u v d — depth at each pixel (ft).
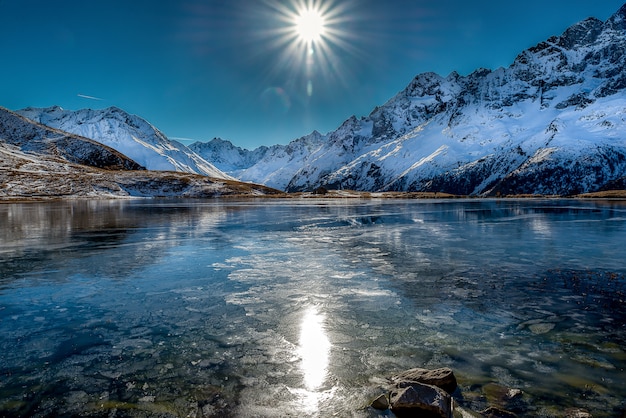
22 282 41.09
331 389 19.76
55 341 25.77
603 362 22.13
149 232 85.61
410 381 19.07
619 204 230.07
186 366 22.27
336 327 27.99
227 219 121.70
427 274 44.14
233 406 18.31
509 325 28.09
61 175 396.57
